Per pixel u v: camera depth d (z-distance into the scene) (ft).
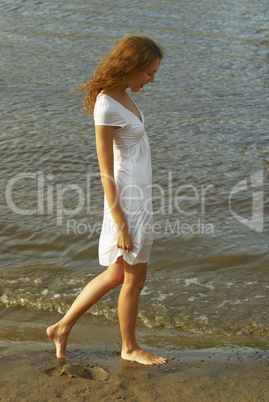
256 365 11.54
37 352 12.23
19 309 14.28
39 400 10.34
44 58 34.24
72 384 10.83
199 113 26.55
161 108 27.14
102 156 10.66
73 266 16.03
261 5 44.11
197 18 41.24
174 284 15.12
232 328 13.41
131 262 11.11
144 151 11.08
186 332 13.32
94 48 36.19
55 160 22.18
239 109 27.02
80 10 43.62
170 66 32.68
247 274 15.56
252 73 31.76
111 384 10.84
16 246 16.99
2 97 28.35
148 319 13.76
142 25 40.22
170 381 10.96
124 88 10.93
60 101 27.96
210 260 16.19
